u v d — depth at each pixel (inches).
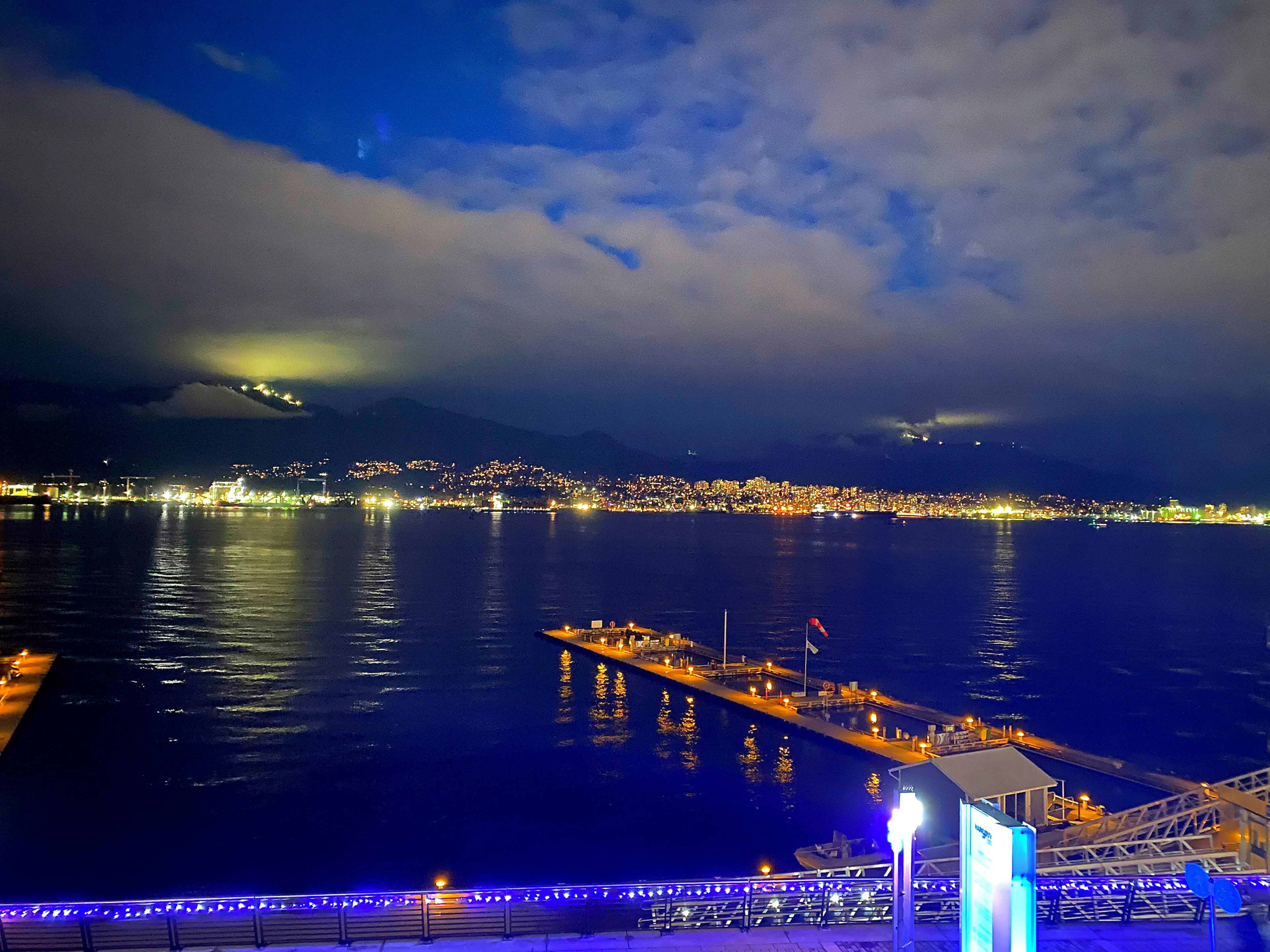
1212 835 1378.0
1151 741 3070.9
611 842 1964.8
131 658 3996.1
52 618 5103.3
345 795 2252.7
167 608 5664.4
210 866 1793.8
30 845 1893.5
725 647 4067.4
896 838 711.1
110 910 941.2
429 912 1021.8
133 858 1828.2
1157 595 7775.6
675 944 930.7
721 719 3122.5
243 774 2417.6
